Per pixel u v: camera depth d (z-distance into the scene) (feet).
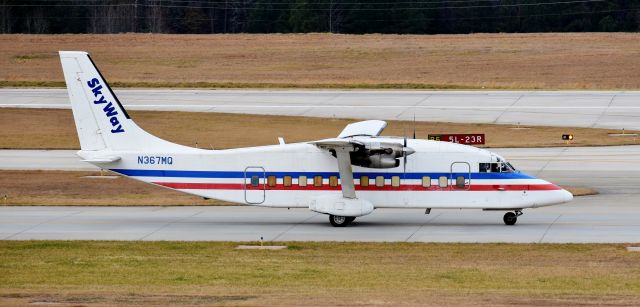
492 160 518.37
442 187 518.78
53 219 548.72
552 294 328.08
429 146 522.47
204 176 527.40
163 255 434.30
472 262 413.18
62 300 311.47
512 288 348.79
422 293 330.34
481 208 517.96
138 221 542.57
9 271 391.45
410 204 519.60
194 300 311.88
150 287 350.23
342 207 515.09
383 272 388.16
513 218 522.06
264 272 388.37
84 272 388.78
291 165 523.70
